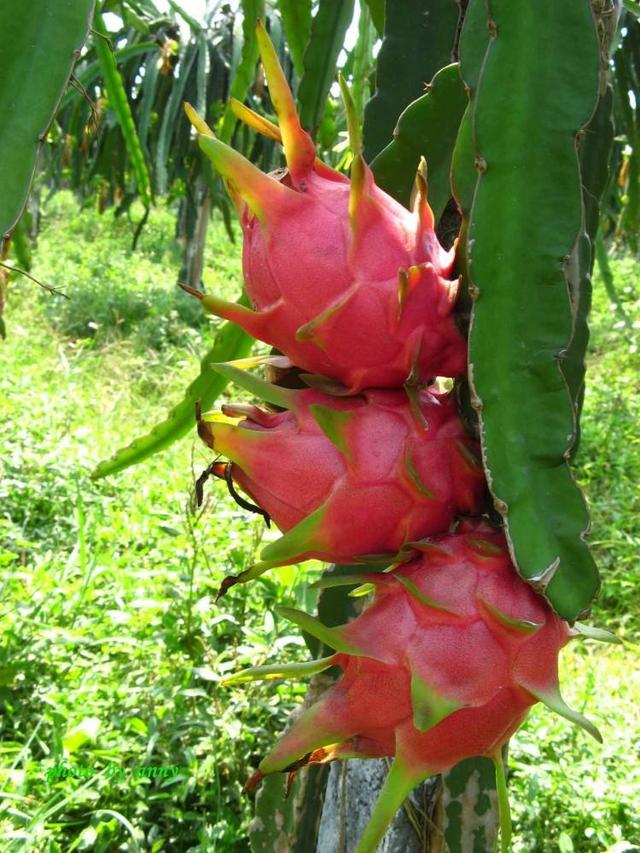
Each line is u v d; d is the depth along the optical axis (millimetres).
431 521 459
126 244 7434
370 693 445
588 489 2805
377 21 787
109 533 2043
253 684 1533
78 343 3656
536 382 445
